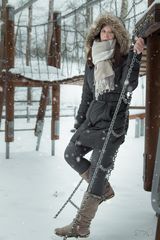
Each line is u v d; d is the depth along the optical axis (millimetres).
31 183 4855
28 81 6664
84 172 2977
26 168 5977
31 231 2998
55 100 7215
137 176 5254
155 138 3264
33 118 14875
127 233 2951
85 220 2771
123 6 7578
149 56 3209
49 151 7844
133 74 2793
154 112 3250
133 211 3521
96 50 2875
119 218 3314
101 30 2945
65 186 4680
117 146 2846
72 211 3547
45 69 7250
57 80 6629
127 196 4086
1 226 3125
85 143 2906
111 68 2836
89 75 3020
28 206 3732
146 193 4234
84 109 3107
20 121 13906
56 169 5891
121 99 2680
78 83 7066
